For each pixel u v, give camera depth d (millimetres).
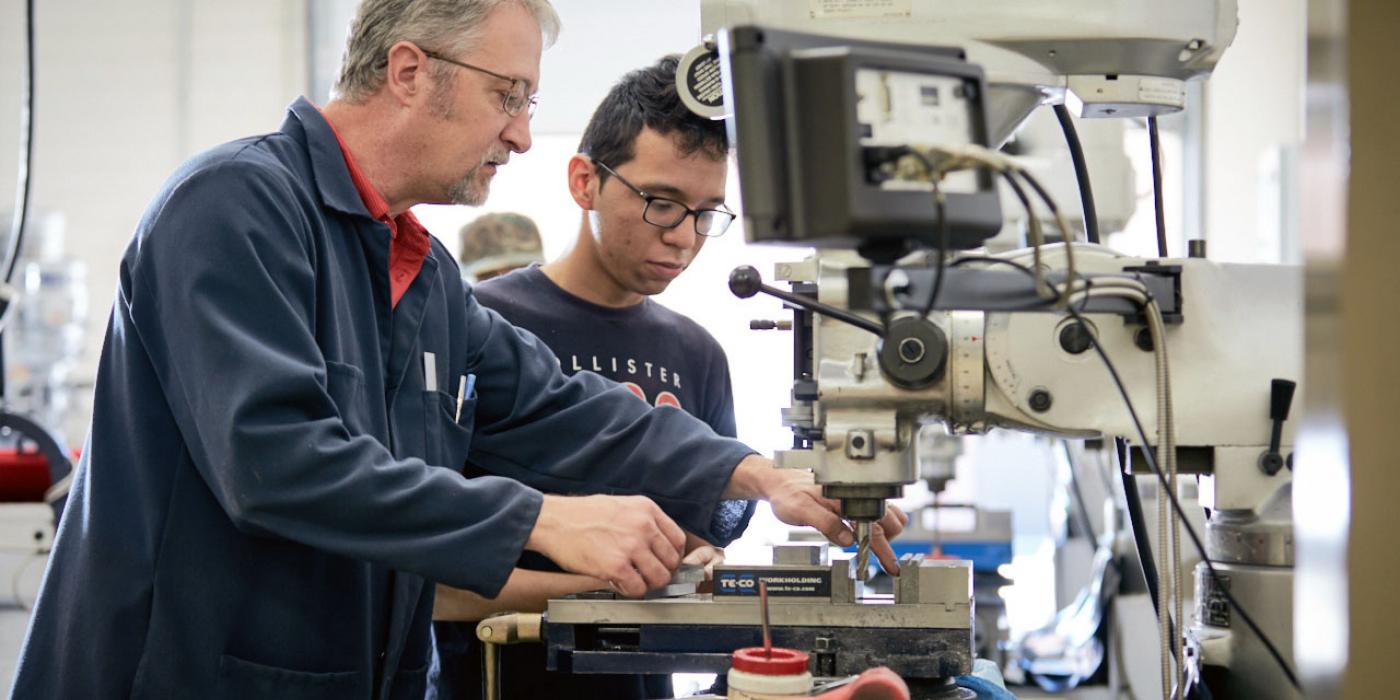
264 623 1550
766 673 1262
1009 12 1446
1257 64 5449
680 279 4582
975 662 1747
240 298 1446
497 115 1691
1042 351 1409
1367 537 914
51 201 5750
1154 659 2941
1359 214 916
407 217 1761
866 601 1479
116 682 1521
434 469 1485
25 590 3627
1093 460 3488
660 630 1489
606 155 2078
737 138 1130
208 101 5734
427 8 1646
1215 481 1425
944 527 3490
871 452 1417
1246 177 5504
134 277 1504
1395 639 910
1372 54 913
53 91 5758
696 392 2291
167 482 1531
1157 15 1460
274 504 1412
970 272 1304
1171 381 1411
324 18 5727
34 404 5082
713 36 1516
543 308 2172
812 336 1485
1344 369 919
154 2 5730
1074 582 3779
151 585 1522
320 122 1663
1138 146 3703
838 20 1454
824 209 1091
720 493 1798
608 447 1867
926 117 1154
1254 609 1424
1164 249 1682
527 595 1867
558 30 1831
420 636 1796
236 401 1397
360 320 1653
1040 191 1162
